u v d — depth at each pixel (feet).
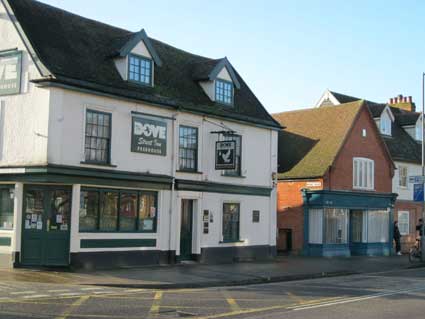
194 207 77.00
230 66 83.46
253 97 91.45
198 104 76.79
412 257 97.04
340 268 78.18
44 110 60.29
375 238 109.60
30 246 61.72
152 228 70.90
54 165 59.36
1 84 63.36
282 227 102.78
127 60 69.00
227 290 53.83
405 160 123.03
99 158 64.64
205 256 77.56
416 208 125.70
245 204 84.79
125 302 43.52
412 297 50.52
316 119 112.37
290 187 102.47
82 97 62.85
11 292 45.96
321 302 46.52
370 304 45.88
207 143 78.48
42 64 60.29
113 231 65.98
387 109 125.39
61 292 47.19
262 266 76.07
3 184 62.75
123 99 66.85
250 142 86.22
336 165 100.94
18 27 62.75
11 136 62.18
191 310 40.75
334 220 100.78
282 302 46.03
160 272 63.67
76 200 61.98
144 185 68.95
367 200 107.04
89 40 70.13
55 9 70.49
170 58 82.33
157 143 71.05
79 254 62.23
